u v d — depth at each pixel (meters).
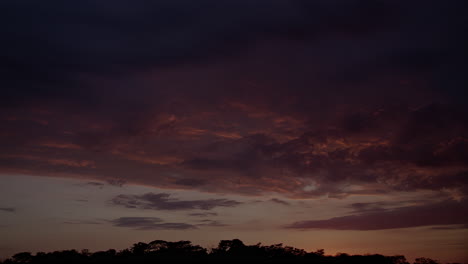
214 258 71.44
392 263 78.31
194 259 70.69
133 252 76.88
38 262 71.75
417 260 89.62
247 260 71.00
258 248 76.88
